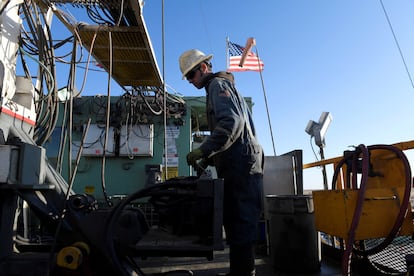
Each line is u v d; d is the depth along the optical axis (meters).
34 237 3.26
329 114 5.20
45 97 2.96
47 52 2.96
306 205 2.68
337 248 3.00
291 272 2.64
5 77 2.36
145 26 3.21
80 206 1.94
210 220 1.82
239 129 1.93
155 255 1.83
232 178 2.03
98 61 4.04
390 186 2.48
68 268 1.70
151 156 6.84
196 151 1.89
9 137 2.28
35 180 2.14
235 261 2.02
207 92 2.17
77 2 3.01
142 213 2.19
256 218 2.07
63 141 2.88
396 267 2.48
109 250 1.76
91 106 6.80
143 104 6.75
